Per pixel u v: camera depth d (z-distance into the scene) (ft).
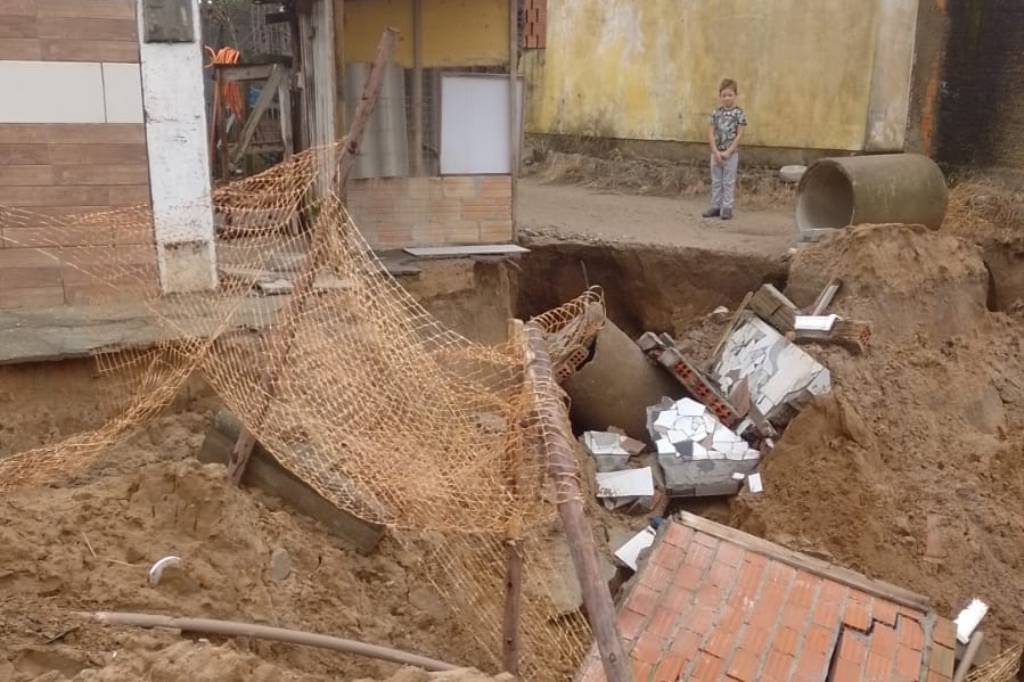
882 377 30.66
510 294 35.40
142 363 22.67
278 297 24.90
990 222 40.16
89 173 25.38
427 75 31.76
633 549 24.36
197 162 26.02
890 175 36.29
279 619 16.43
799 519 26.48
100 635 13.75
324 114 31.24
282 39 62.69
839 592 20.07
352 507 17.70
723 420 30.01
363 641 17.04
